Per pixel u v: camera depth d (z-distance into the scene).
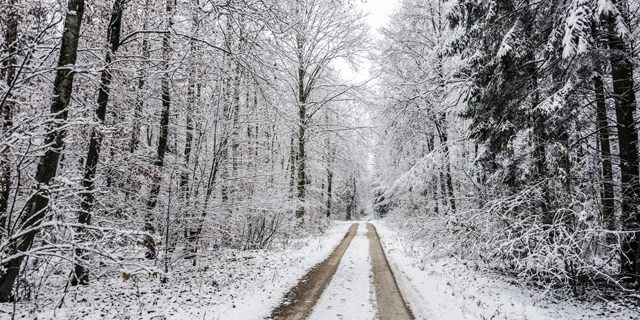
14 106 5.31
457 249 10.75
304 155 19.16
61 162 7.51
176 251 8.54
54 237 5.75
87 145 6.91
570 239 6.18
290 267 9.66
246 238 13.26
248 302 6.19
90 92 7.31
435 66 12.91
